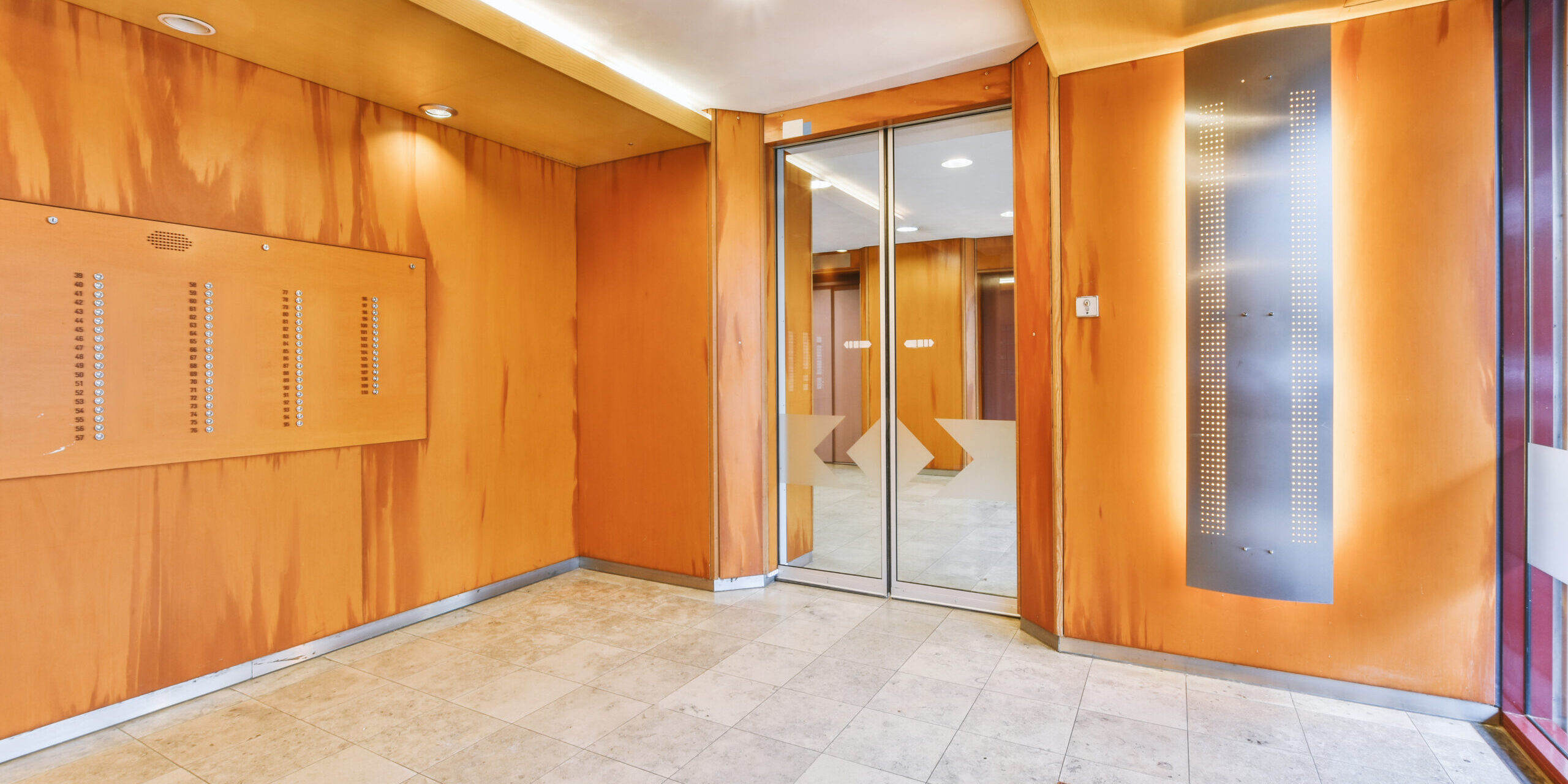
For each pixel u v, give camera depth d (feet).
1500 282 8.63
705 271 14.03
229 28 8.95
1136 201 10.35
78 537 8.52
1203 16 9.04
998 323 12.79
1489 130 8.60
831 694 9.70
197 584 9.61
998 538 12.92
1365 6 8.79
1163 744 8.34
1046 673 10.32
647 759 8.09
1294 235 9.25
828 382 14.43
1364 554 9.25
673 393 14.47
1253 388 9.46
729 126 14.05
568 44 10.95
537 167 14.61
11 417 7.93
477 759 8.11
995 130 12.71
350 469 11.40
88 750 8.28
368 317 11.55
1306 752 8.15
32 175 8.06
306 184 10.69
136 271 8.87
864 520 14.12
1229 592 9.70
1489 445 8.70
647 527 14.89
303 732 8.73
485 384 13.60
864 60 11.78
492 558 13.79
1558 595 7.95
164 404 9.16
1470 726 8.71
